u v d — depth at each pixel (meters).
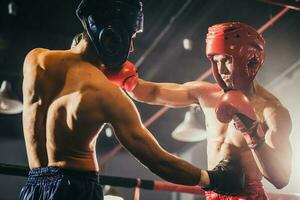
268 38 7.19
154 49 7.86
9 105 7.41
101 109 2.23
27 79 2.35
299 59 7.55
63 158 2.21
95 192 2.21
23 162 9.84
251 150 2.63
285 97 7.96
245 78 2.63
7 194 9.70
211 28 2.72
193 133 7.73
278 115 2.69
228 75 2.65
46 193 2.15
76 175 2.18
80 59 2.37
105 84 2.27
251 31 2.67
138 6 2.38
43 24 7.50
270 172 2.53
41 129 2.27
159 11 7.21
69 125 2.22
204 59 8.04
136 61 8.07
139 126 2.24
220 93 2.91
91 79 2.27
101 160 10.27
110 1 2.30
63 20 7.45
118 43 2.28
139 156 2.22
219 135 2.82
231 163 2.55
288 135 2.66
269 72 7.96
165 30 7.34
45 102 2.29
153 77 8.33
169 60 8.03
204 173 2.36
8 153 9.80
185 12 6.94
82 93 2.23
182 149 10.59
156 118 9.17
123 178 3.17
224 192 2.41
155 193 10.59
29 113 2.30
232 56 2.60
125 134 2.21
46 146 2.26
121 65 2.36
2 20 7.28
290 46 7.29
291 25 6.86
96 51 2.37
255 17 6.93
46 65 2.33
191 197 9.96
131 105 2.27
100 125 2.24
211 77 8.27
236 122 2.51
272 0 3.39
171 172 2.25
